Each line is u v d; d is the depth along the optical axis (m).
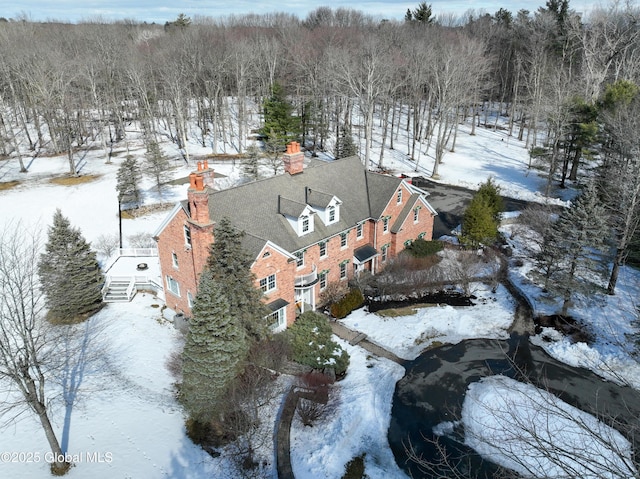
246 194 33.03
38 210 52.47
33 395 20.70
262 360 27.50
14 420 24.58
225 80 92.94
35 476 21.42
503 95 101.94
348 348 31.70
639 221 35.81
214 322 23.56
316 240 34.31
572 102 56.91
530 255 44.59
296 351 29.38
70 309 32.91
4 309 32.44
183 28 125.12
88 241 45.50
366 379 28.83
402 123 95.94
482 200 44.00
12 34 98.88
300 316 32.03
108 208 53.59
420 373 29.48
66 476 21.44
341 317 35.00
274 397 25.92
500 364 30.28
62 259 32.56
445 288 39.06
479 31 108.44
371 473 22.70
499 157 76.50
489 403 26.45
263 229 32.28
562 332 33.38
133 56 86.12
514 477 12.80
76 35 107.69
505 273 41.16
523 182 64.88
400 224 40.44
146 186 60.53
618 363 29.86
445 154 77.94
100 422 24.55
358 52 81.38
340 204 36.75
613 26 72.56
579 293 34.28
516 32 104.38
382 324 34.22
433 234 49.09
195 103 110.19
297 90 87.38
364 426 25.41
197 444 23.69
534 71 81.25
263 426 24.97
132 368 28.72
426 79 76.62
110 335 31.86
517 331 33.66
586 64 68.31
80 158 74.31
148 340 31.47
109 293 36.53
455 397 27.52
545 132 88.94
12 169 67.94
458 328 33.94
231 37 106.75
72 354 29.72
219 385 24.11
